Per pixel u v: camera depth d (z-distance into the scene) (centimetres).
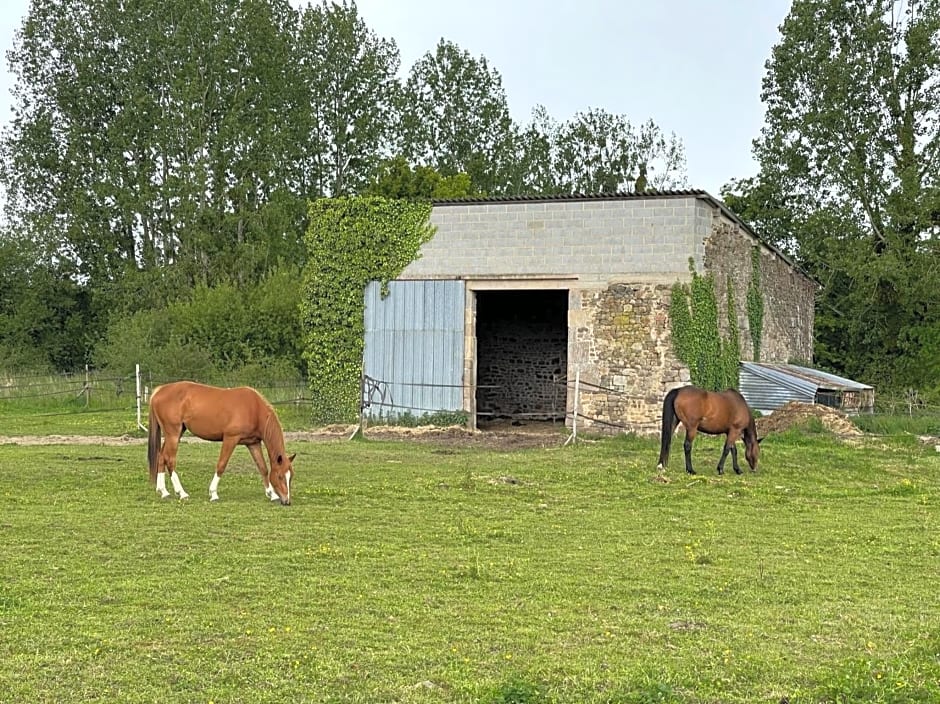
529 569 940
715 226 2381
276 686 621
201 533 1075
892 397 3719
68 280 4762
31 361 4334
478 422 2908
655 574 934
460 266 2450
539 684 626
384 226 2505
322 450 1917
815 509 1334
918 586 913
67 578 873
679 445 1978
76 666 649
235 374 3316
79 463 1612
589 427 2327
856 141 4034
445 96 5409
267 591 839
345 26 5016
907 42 3962
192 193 4428
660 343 2272
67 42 4631
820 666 674
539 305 3034
